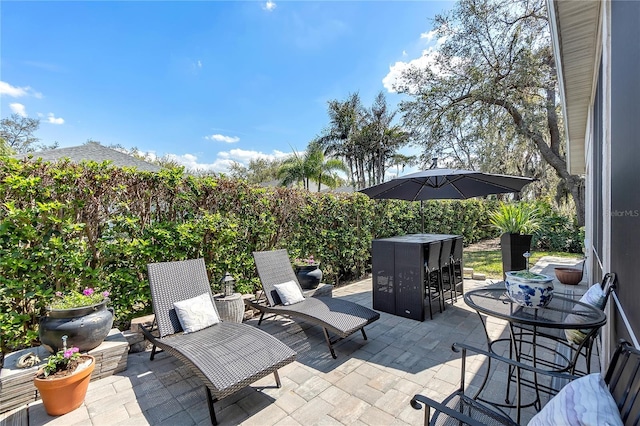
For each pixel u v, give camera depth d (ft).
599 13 8.98
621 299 6.98
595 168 14.20
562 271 21.03
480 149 40.06
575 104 16.14
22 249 10.46
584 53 11.07
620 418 4.07
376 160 86.74
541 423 4.72
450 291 18.20
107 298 10.75
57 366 8.65
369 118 85.81
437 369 10.68
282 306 13.88
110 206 12.50
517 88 34.94
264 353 9.45
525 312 8.14
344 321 12.02
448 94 38.91
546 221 38.45
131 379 10.14
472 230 43.11
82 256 11.60
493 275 25.14
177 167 14.49
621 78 6.64
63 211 11.39
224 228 15.30
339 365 11.02
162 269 11.90
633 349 4.87
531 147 42.24
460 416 4.87
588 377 4.94
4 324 10.17
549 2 8.59
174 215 14.38
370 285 23.16
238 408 8.68
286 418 8.28
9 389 8.51
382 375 10.32
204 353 9.20
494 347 12.43
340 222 22.81
